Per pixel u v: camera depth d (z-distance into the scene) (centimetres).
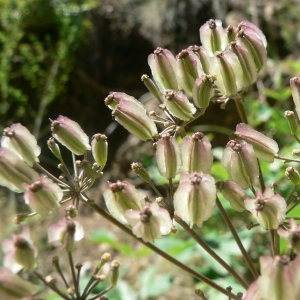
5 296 9
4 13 37
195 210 11
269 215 11
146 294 20
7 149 11
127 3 40
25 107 38
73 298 10
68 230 10
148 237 10
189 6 37
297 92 12
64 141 12
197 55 13
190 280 28
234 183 11
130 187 11
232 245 20
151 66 13
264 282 9
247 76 13
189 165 11
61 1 37
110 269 11
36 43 37
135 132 12
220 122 33
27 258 10
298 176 12
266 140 12
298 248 10
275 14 37
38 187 11
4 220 33
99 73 39
